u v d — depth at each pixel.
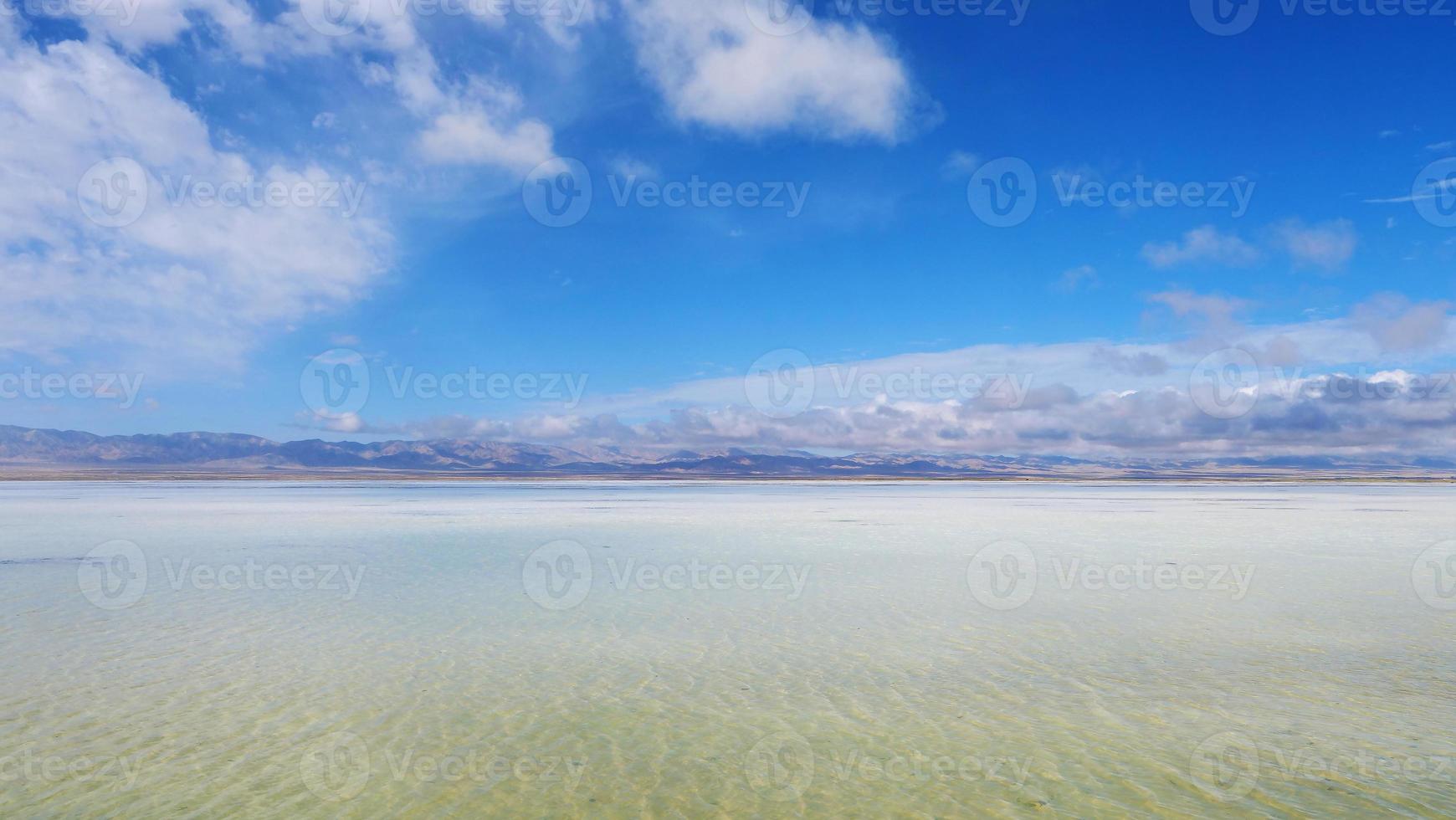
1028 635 13.80
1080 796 7.53
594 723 9.52
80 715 9.61
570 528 34.62
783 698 10.46
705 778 7.95
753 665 11.98
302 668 11.74
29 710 9.80
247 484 118.62
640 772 8.08
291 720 9.52
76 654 12.42
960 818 7.06
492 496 73.94
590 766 8.23
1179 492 99.38
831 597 17.48
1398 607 16.05
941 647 13.04
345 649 12.83
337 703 10.16
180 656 12.35
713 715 9.79
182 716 9.62
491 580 19.75
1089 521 39.12
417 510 49.16
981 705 10.16
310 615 15.45
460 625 14.62
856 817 7.11
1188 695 10.49
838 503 61.34
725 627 14.50
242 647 12.93
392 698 10.40
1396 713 9.73
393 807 7.27
